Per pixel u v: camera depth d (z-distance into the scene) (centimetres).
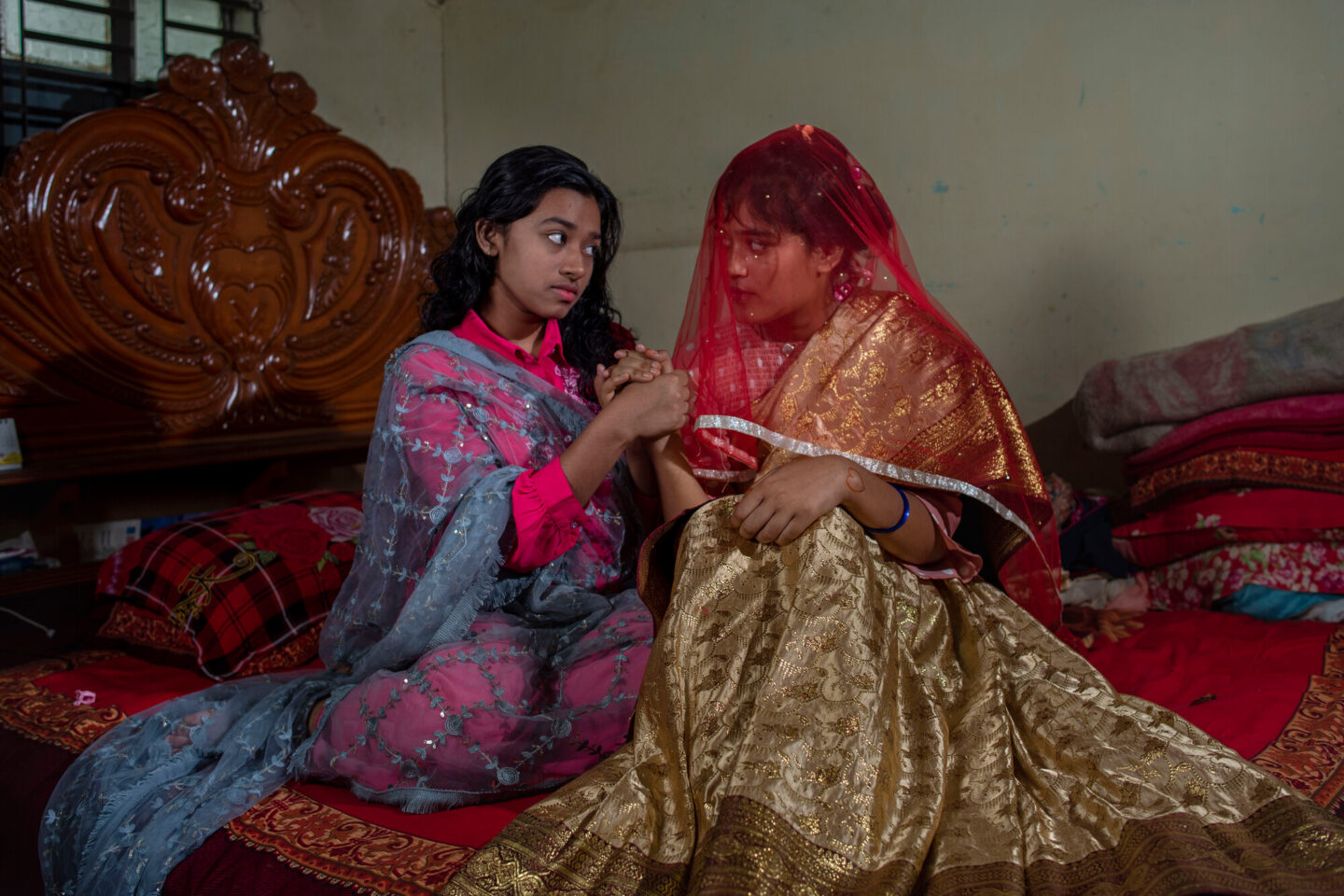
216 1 436
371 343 439
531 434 209
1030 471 191
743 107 454
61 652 321
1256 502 296
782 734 142
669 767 153
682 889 137
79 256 343
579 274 210
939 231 412
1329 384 292
